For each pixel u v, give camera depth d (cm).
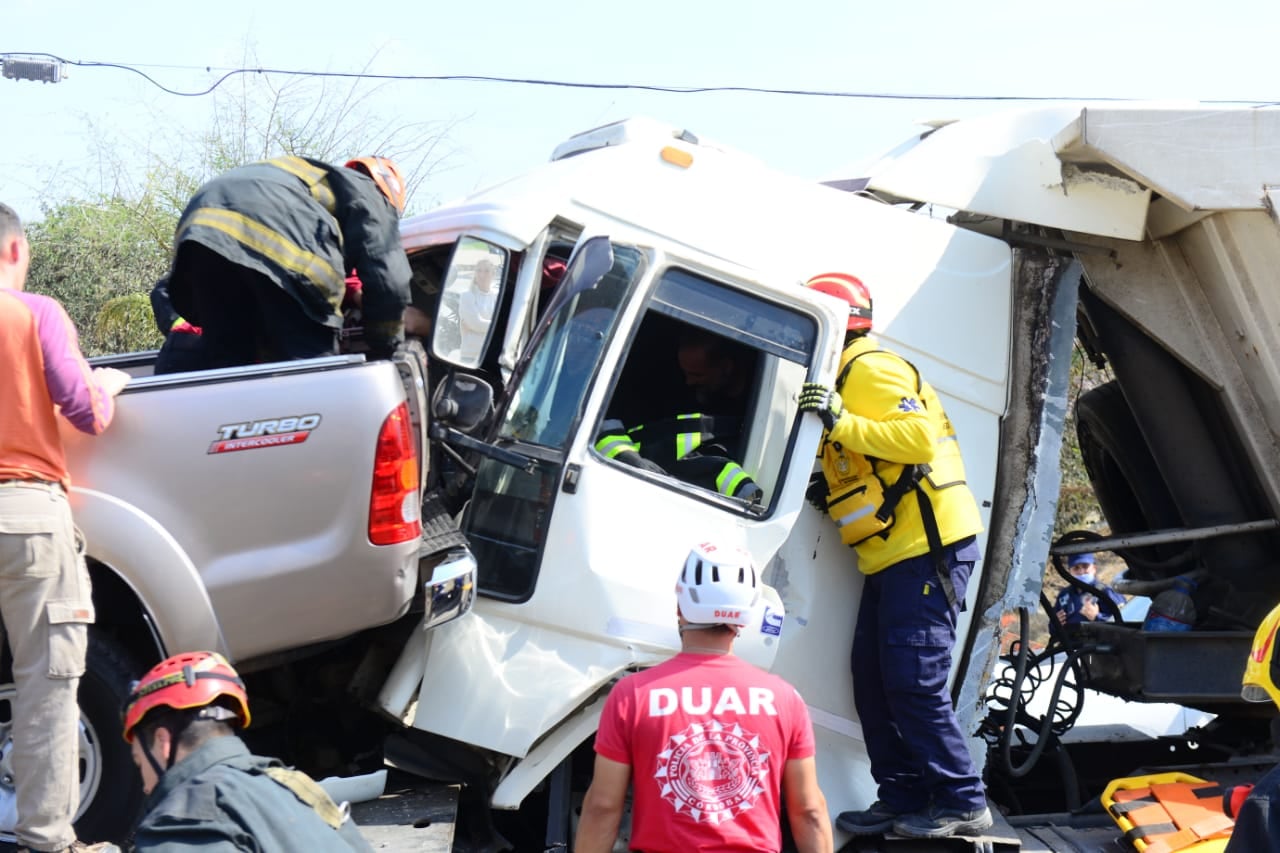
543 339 399
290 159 408
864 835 435
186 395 363
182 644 355
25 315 340
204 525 358
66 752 339
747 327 419
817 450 429
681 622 320
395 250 407
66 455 357
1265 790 278
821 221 466
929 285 473
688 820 298
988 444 474
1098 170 490
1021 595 468
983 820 430
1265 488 535
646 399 446
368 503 363
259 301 402
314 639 369
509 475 402
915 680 428
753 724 306
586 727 398
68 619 340
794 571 448
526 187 451
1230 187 469
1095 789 595
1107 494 652
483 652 394
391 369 375
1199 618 549
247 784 241
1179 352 525
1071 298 489
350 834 254
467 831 411
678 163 452
